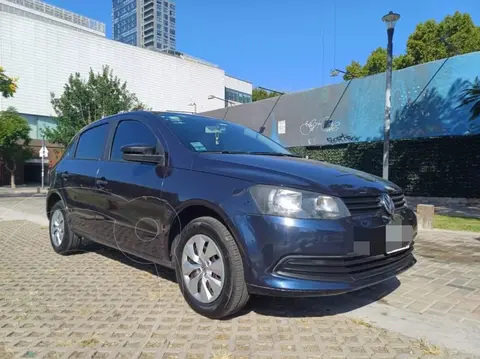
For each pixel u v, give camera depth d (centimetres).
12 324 321
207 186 331
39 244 657
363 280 303
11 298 383
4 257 557
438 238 717
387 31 1143
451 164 1467
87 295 390
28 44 3847
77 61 4203
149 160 388
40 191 2733
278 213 292
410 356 271
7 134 2708
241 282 308
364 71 3538
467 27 2962
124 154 396
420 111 1548
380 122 1700
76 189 499
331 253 288
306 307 360
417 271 487
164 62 5000
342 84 1852
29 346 283
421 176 1554
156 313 343
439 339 297
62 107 2361
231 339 293
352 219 298
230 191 315
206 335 300
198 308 333
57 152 2795
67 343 287
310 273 290
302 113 2050
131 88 4672
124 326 316
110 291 402
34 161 3875
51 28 4003
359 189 317
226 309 312
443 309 359
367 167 1752
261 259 293
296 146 2073
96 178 458
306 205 293
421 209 828
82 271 477
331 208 294
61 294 394
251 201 302
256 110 2320
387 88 1142
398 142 1627
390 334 305
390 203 333
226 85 6138
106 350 277
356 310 354
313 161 392
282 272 290
